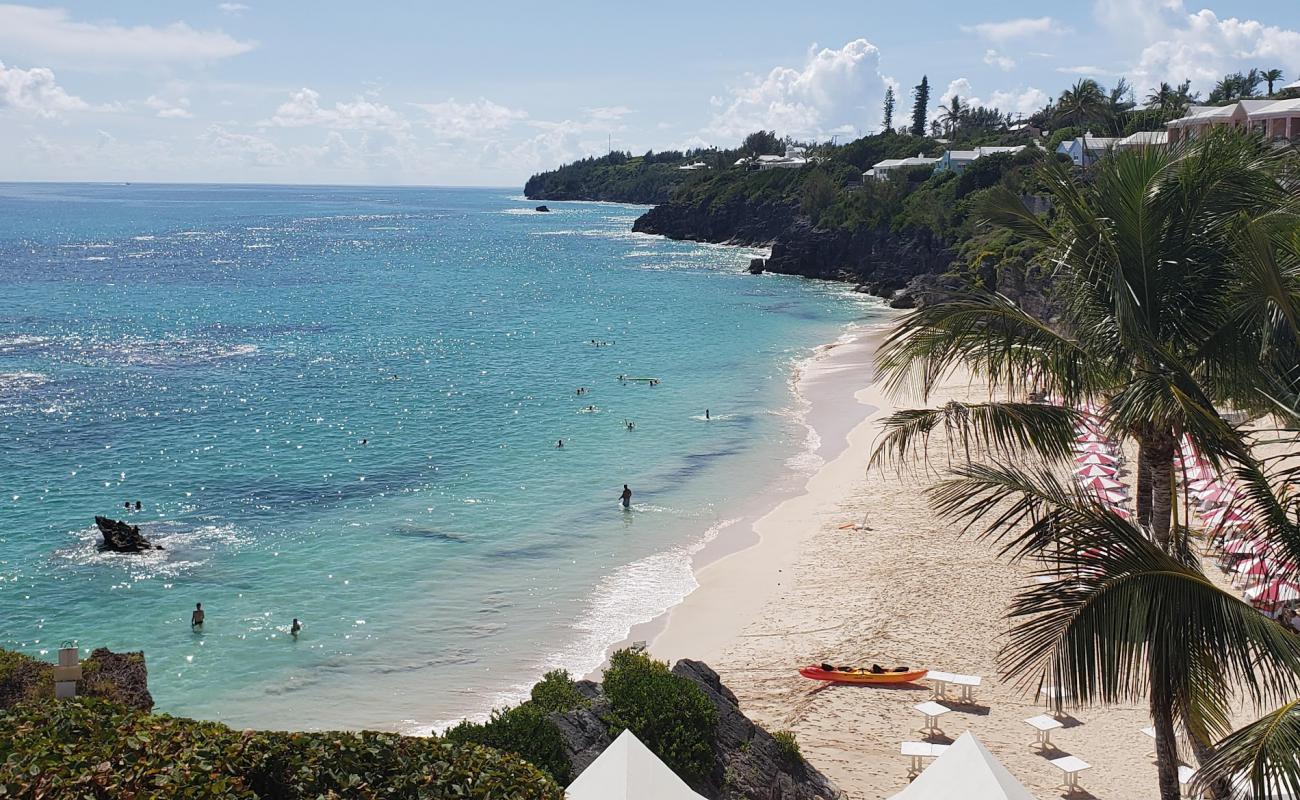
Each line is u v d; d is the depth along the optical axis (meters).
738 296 121.88
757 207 193.12
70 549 37.34
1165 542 13.02
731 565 35.50
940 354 15.64
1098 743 21.88
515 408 62.53
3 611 31.77
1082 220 14.76
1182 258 14.09
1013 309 15.09
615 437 54.94
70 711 10.89
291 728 24.78
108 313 106.31
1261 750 9.75
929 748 20.55
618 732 17.44
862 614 30.19
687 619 30.94
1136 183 13.89
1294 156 14.66
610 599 32.75
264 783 10.73
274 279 144.50
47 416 59.22
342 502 43.47
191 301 118.06
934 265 116.94
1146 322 13.92
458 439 54.56
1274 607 15.62
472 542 38.34
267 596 33.09
